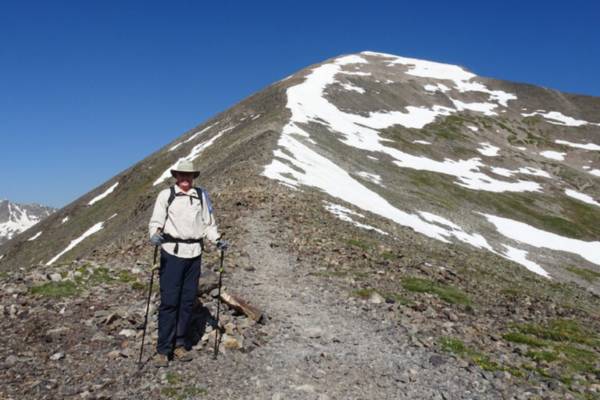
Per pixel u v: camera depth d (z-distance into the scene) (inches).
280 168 1706.4
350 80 5270.7
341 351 439.2
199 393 350.3
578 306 1098.1
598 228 3102.9
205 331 443.5
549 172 4148.6
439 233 2009.1
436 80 6240.2
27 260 3577.8
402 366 421.4
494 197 3154.5
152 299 507.8
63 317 447.5
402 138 3991.1
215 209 1082.7
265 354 418.9
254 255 756.6
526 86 6397.6
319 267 724.0
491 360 464.4
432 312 577.9
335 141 2992.1
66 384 344.8
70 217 4160.9
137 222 2203.5
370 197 2004.2
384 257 856.9
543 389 412.8
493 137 4849.9
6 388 331.0
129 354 394.0
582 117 5689.0
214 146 3009.4
